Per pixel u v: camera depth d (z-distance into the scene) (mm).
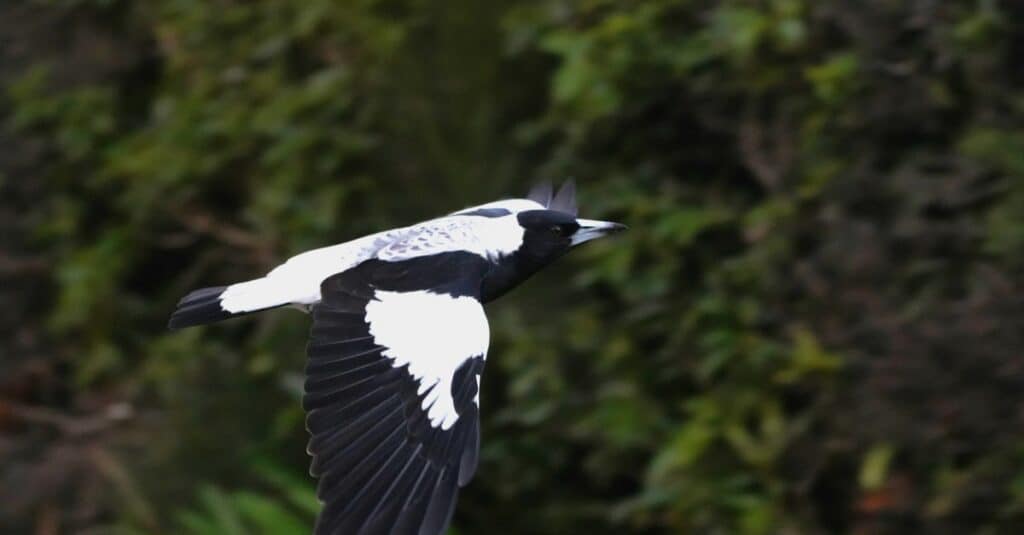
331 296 8125
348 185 12672
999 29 10758
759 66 11484
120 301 14195
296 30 13203
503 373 11945
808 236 11234
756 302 11188
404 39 12461
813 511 11023
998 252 10352
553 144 12352
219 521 11406
